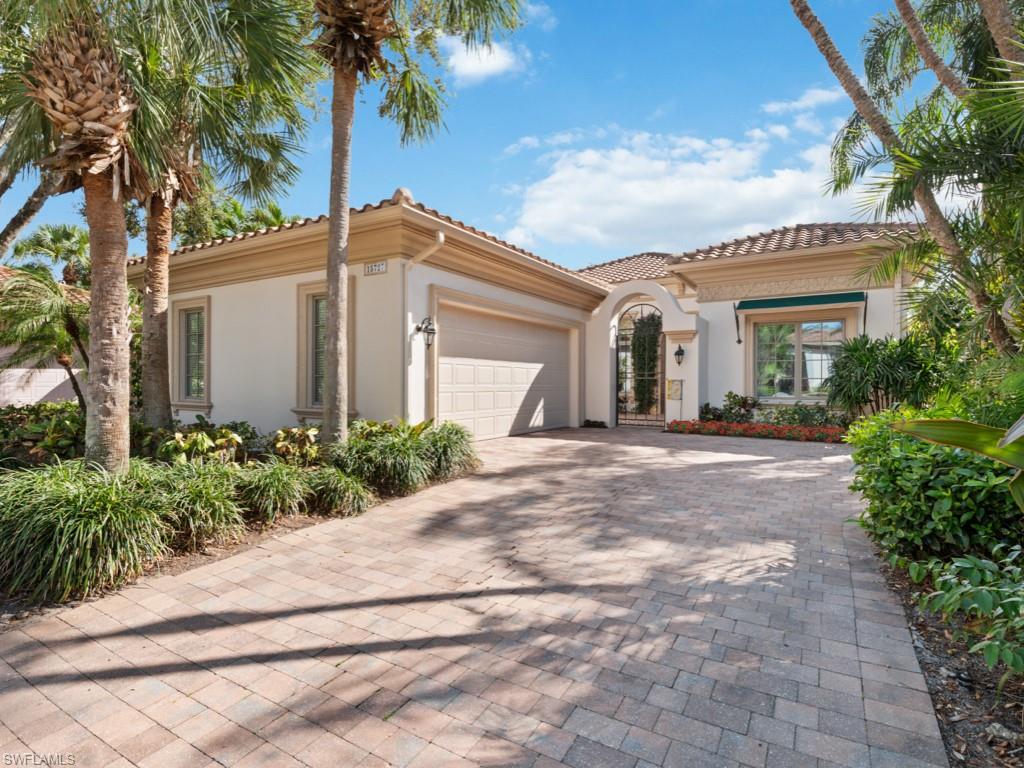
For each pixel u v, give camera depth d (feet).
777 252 42.63
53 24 13.97
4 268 46.96
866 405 37.88
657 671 9.52
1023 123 12.96
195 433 20.76
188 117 21.38
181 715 8.39
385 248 28.14
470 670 9.62
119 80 15.72
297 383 31.30
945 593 8.81
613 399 48.83
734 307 45.96
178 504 15.26
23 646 10.37
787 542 16.21
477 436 35.81
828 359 43.34
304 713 8.44
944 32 24.49
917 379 33.99
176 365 37.93
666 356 45.83
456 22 24.82
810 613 11.61
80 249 62.44
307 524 17.97
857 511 19.49
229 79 22.04
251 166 26.81
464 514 19.30
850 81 20.11
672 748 7.57
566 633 10.92
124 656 10.07
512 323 39.63
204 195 28.37
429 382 29.94
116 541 13.14
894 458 13.65
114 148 15.85
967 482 11.94
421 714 8.40
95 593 12.59
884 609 11.74
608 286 48.11
